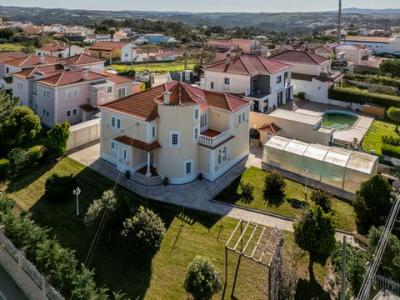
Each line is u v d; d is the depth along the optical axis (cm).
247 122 4528
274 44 16400
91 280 2227
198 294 2250
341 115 6869
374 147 5144
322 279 2639
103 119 4166
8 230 2608
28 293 2338
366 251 2541
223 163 4134
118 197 3133
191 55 14850
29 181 3809
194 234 3081
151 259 2786
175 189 3753
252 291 2511
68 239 3003
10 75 6400
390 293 2241
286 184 3869
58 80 5403
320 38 19000
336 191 3847
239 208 3478
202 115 4141
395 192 3262
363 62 11756
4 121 4522
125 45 13250
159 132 3784
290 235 3086
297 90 7738
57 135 4150
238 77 6100
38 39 15700
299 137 5056
